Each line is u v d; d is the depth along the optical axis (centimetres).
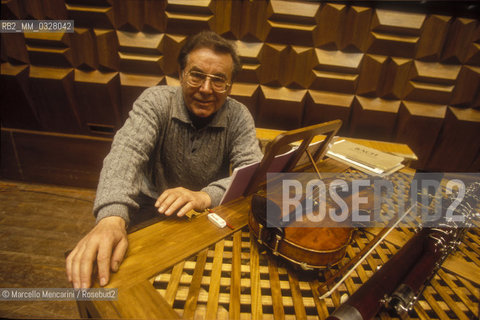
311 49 228
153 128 132
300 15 215
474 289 88
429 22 210
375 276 79
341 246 84
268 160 104
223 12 220
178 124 142
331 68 232
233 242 95
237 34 229
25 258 194
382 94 238
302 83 240
